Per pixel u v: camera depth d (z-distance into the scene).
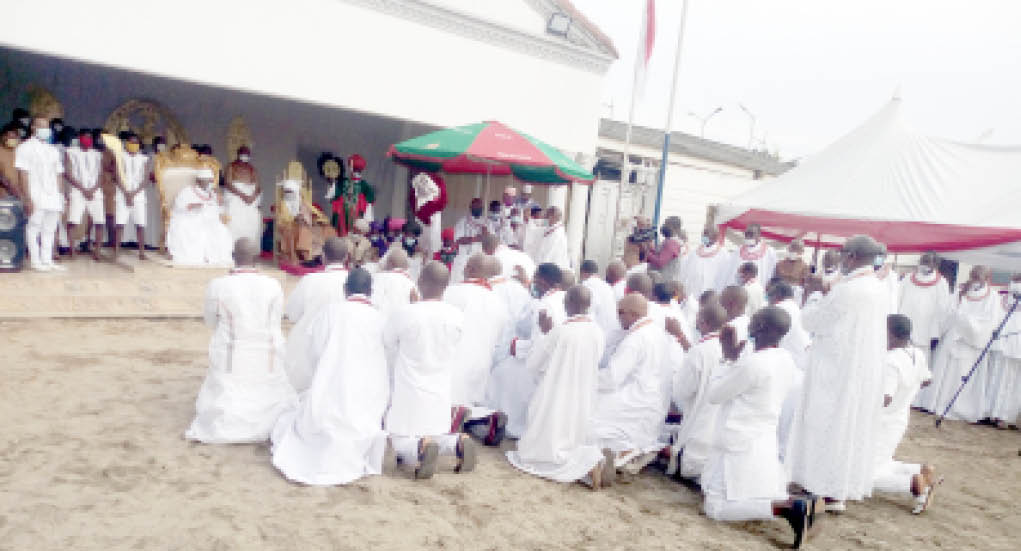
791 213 8.02
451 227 13.73
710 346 5.15
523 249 10.41
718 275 9.31
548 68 12.35
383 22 10.45
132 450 4.57
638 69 12.14
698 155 18.47
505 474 5.00
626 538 4.20
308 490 4.29
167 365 6.55
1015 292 8.47
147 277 9.12
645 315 5.35
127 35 8.40
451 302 5.71
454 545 3.82
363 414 4.67
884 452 5.29
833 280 7.83
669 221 9.60
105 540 3.44
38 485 3.93
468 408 5.42
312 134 13.96
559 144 12.79
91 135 9.87
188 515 3.79
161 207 10.73
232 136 12.65
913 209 7.28
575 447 5.02
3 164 8.54
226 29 9.10
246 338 4.96
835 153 8.21
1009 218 6.81
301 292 5.39
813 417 4.97
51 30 7.91
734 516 4.52
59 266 8.99
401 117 10.89
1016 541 4.89
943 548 4.63
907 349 5.32
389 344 4.85
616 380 5.21
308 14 9.74
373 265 9.66
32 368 5.98
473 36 11.37
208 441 4.82
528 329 6.23
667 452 5.45
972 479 6.36
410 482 4.63
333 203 12.12
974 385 8.77
